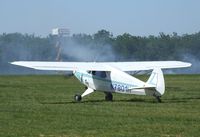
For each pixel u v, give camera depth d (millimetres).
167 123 49031
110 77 69188
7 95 79938
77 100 70625
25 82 114688
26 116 53875
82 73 73125
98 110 58656
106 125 48000
